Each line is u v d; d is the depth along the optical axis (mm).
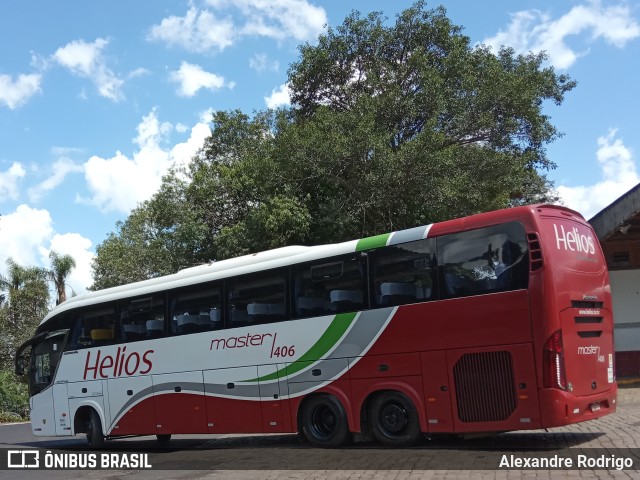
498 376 8484
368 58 21859
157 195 22281
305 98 23156
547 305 8211
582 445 9000
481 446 9406
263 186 19156
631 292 20344
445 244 9250
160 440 14727
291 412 10578
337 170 18297
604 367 9031
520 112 19719
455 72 20344
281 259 11117
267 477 8336
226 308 11688
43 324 15172
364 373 9789
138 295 13203
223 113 24906
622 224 17328
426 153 16766
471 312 8805
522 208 8664
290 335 10727
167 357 12383
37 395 14797
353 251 10227
